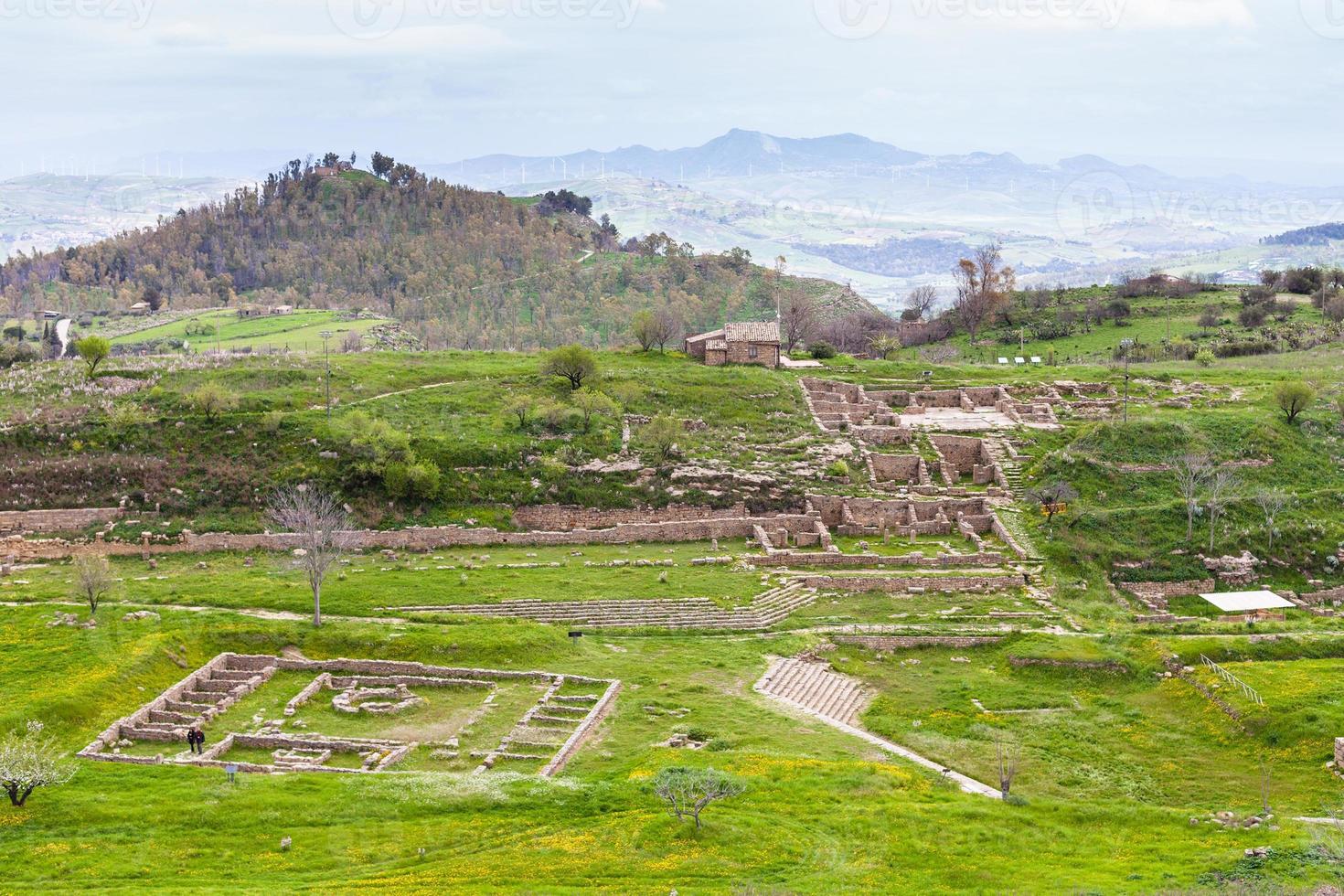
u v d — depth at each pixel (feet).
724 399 523.70
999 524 412.16
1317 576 384.68
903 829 217.56
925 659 327.67
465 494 431.84
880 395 539.70
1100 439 463.83
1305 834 213.05
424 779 238.27
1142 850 212.02
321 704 289.53
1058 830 221.66
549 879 198.59
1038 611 354.33
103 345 518.37
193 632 318.86
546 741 262.06
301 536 367.45
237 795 230.89
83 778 240.32
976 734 278.05
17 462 434.71
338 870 203.41
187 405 477.36
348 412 479.41
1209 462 445.78
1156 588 378.73
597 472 445.78
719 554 399.44
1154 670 306.14
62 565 388.57
